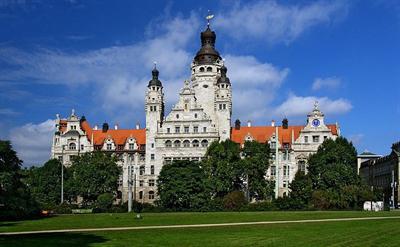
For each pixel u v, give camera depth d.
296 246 41.41
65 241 45.03
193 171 125.00
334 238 46.97
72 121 167.50
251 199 135.88
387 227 58.25
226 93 158.62
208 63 163.62
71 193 137.38
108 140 165.38
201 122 154.12
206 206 118.31
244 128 163.38
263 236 49.00
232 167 130.00
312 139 154.12
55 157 166.25
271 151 146.12
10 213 81.75
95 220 74.69
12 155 87.88
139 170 161.88
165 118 156.25
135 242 44.22
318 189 120.44
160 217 80.56
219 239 46.53
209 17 167.88
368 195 115.44
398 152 161.38
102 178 136.50
